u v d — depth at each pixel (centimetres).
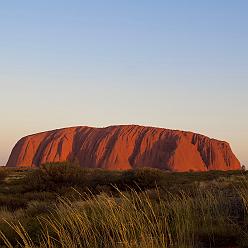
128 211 929
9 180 4972
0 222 1348
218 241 916
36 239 991
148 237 788
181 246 817
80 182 3525
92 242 869
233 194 1260
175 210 1004
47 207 1580
